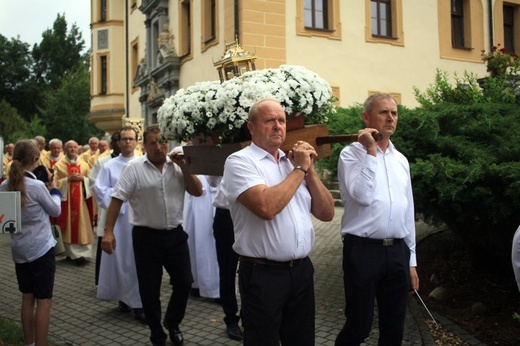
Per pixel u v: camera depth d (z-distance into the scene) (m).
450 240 6.95
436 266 6.33
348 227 3.46
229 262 4.69
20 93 48.06
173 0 18.03
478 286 5.59
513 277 5.61
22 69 48.06
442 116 5.39
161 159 4.37
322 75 14.74
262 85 3.28
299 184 2.84
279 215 2.90
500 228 4.86
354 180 3.39
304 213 3.02
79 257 8.29
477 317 4.94
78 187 8.34
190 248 5.96
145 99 20.77
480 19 17.75
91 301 6.07
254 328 2.87
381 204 3.37
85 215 8.34
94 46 25.25
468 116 5.38
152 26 19.78
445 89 6.61
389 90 15.80
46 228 4.15
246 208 2.94
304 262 3.02
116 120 24.89
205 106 3.40
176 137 3.69
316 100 3.40
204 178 5.84
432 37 16.70
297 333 2.99
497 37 18.05
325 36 14.80
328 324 4.97
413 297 5.53
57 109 36.69
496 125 5.17
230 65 4.09
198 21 16.22
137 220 4.40
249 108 3.26
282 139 2.94
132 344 4.65
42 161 9.91
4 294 6.47
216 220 4.73
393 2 16.16
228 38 14.20
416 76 16.33
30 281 4.15
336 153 5.78
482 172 4.47
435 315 5.02
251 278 2.91
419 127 5.18
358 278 3.34
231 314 4.71
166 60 17.44
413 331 4.64
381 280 3.46
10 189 3.99
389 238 3.39
